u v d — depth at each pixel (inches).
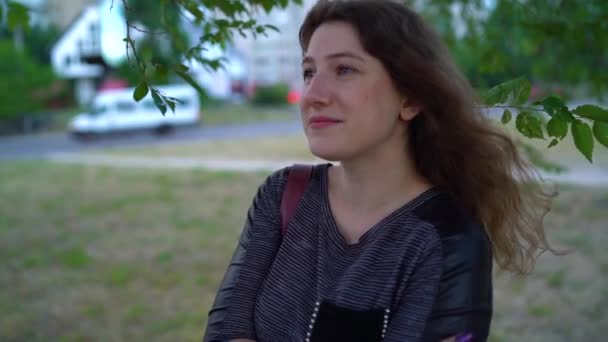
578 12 136.0
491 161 56.7
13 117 1064.8
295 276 53.4
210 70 92.7
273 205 57.6
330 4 53.0
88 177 524.1
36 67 1099.3
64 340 180.1
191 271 244.2
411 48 51.1
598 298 193.2
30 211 378.3
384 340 47.9
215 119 1173.7
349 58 50.6
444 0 190.4
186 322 191.0
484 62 149.2
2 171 581.6
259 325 54.1
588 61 167.5
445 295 46.4
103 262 260.1
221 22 89.6
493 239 60.3
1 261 265.7
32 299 216.8
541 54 174.2
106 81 1289.4
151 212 364.5
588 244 252.5
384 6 52.1
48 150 808.9
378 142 51.5
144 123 965.2
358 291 49.2
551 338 167.8
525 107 61.5
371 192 52.8
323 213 54.2
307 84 53.9
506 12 158.9
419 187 53.7
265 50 1569.9
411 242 49.0
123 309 204.5
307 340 50.4
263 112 1293.1
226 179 484.1
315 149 51.3
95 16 1304.1
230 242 287.6
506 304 192.5
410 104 53.0
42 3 1615.4
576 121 58.6
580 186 382.6
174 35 91.0
